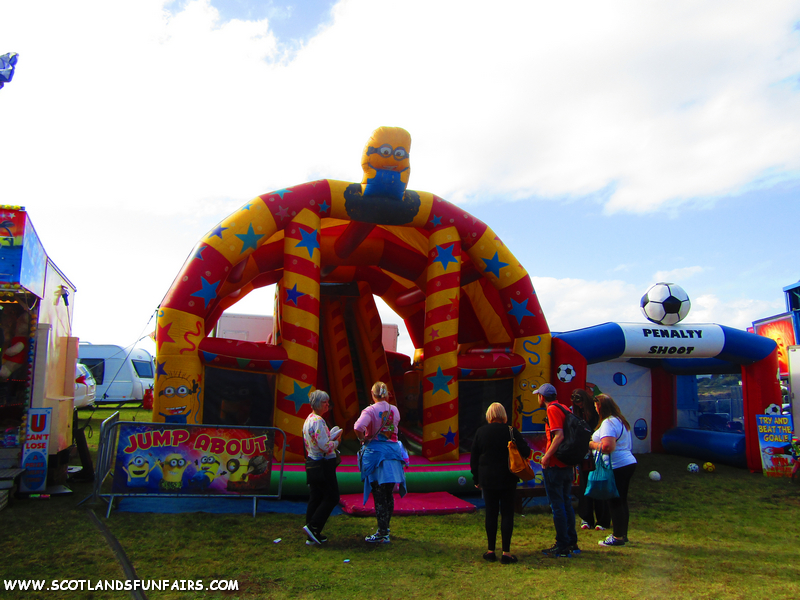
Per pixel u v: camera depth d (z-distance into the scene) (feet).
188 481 20.72
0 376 24.95
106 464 21.91
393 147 30.68
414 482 26.81
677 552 17.85
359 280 44.80
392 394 44.14
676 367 42.52
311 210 30.66
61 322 30.78
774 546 19.01
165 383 26.78
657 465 37.27
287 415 28.30
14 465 23.56
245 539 17.87
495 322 38.73
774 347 36.19
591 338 34.37
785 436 34.45
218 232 28.76
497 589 13.98
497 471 16.46
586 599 13.44
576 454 17.01
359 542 18.11
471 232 33.73
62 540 17.04
